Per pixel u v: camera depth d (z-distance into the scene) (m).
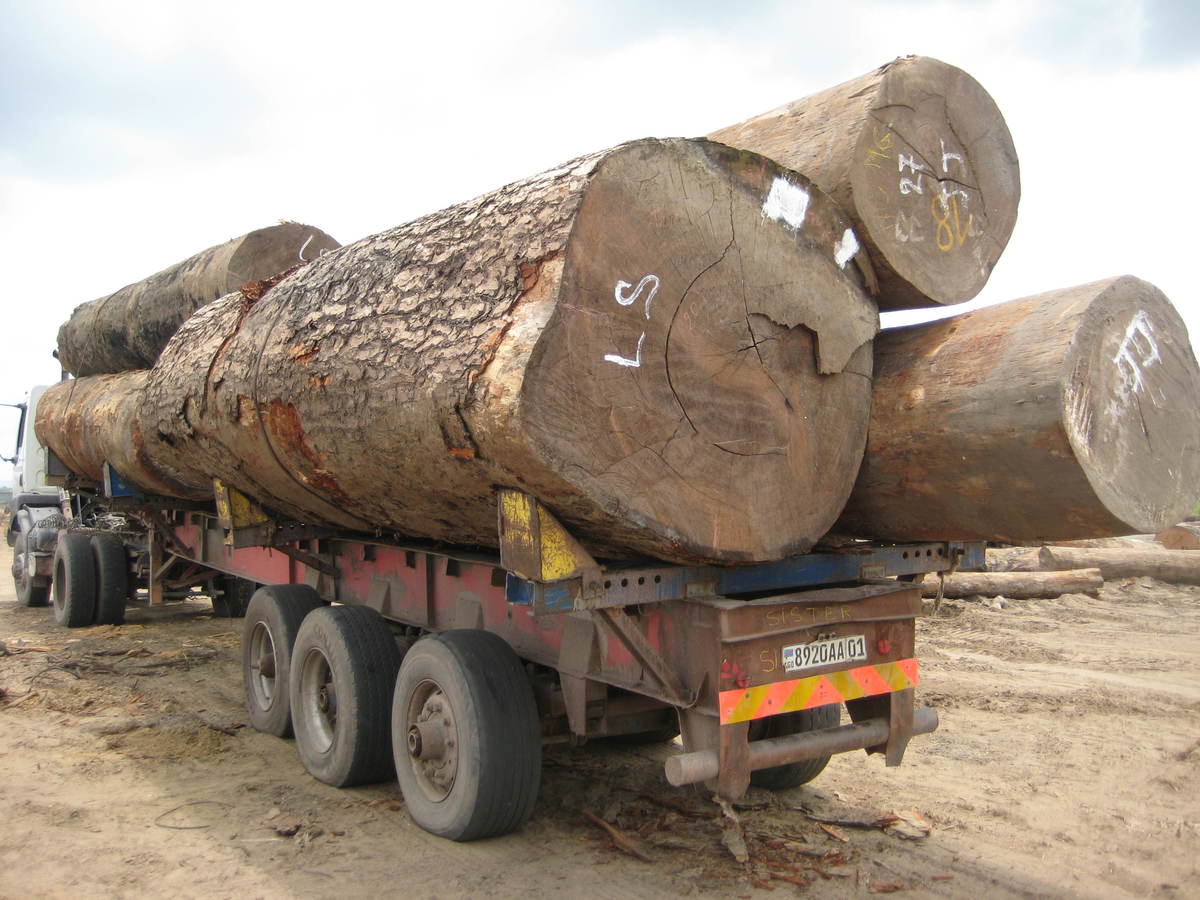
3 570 16.20
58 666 7.18
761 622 3.22
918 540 3.80
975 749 5.06
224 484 5.45
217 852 3.76
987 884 3.46
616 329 2.94
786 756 3.36
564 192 2.96
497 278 3.07
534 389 2.77
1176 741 5.17
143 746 5.21
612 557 3.49
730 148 3.21
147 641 8.45
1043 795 4.36
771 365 3.32
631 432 2.96
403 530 4.54
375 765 4.48
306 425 4.02
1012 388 3.05
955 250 3.85
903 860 3.66
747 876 3.51
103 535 9.41
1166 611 9.55
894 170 3.63
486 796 3.67
